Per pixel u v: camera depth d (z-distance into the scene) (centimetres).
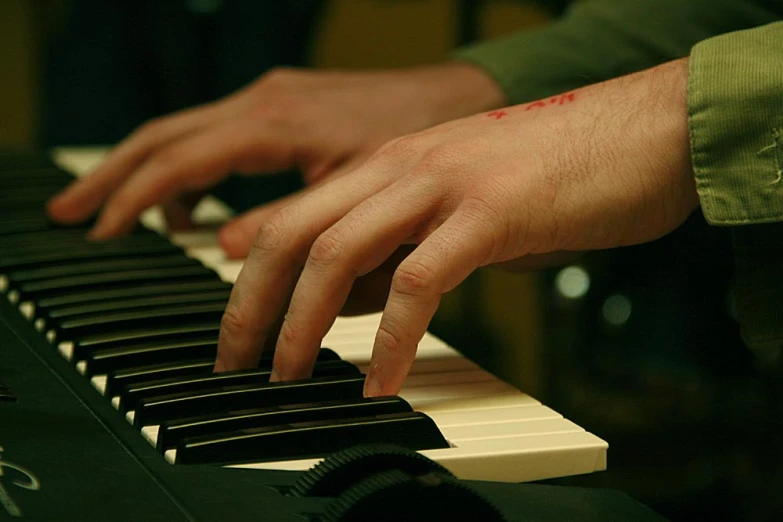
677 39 129
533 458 81
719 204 88
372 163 92
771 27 90
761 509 152
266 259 90
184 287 104
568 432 83
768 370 158
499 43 136
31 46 325
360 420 81
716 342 164
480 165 89
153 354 91
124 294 102
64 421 83
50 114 236
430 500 73
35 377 90
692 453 160
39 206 129
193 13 230
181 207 126
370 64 303
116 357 90
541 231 88
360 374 88
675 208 90
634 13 132
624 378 173
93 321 95
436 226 89
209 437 80
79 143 233
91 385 89
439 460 80
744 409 159
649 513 77
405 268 86
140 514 74
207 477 78
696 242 157
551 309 191
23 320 100
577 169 89
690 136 88
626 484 158
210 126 125
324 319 88
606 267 178
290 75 131
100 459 79
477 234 87
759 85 88
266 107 125
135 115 234
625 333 174
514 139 90
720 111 88
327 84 130
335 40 299
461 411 86
